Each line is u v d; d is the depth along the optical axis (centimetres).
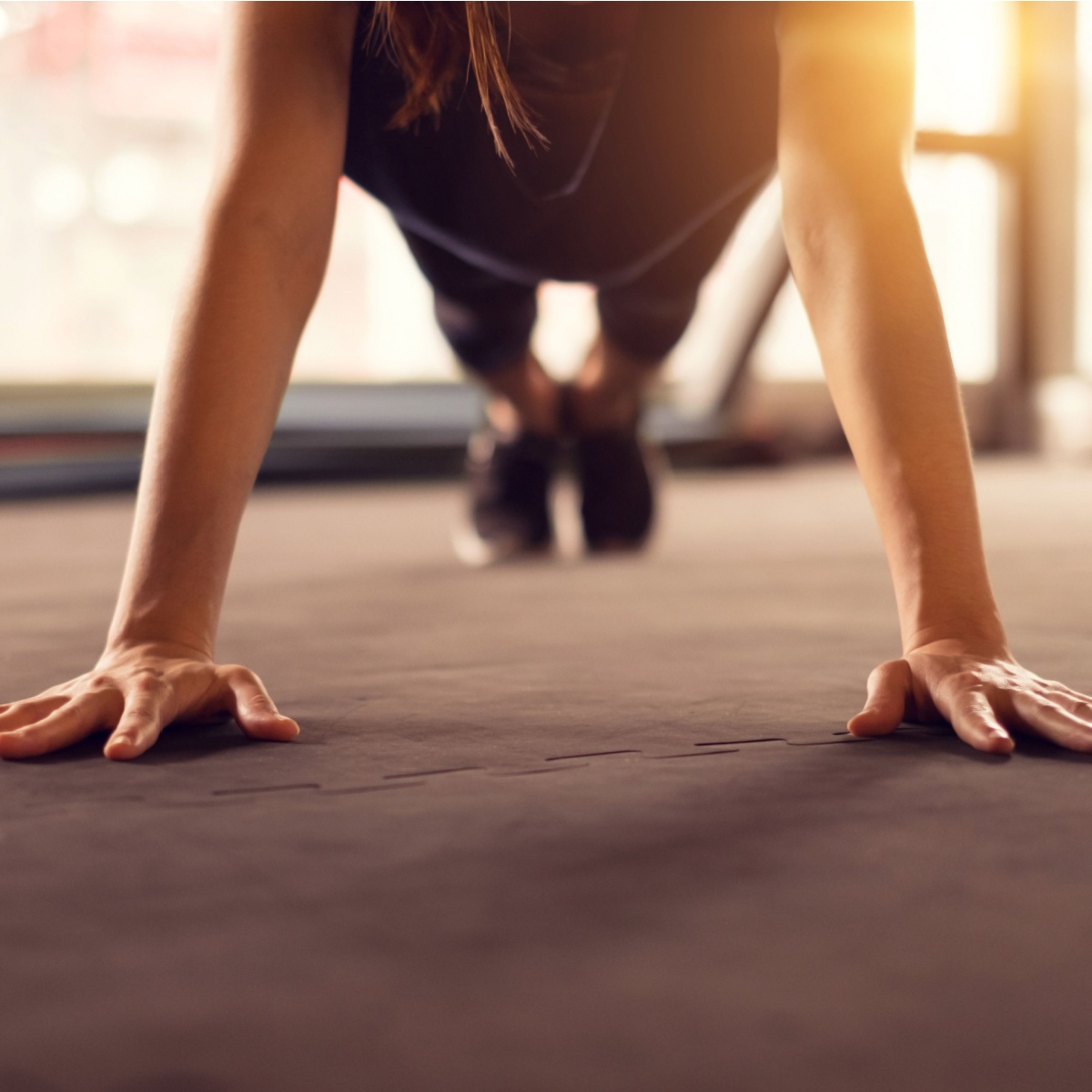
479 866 50
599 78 96
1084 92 617
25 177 554
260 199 79
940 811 57
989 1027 36
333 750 71
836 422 600
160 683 71
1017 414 623
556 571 193
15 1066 34
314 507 357
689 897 46
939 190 634
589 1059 34
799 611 145
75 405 490
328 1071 34
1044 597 148
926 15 618
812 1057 34
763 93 105
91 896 47
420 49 84
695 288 148
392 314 600
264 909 45
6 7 546
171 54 574
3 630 134
